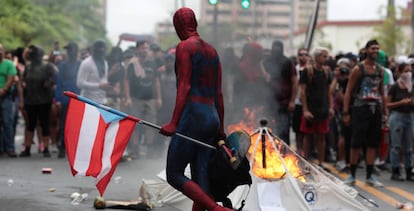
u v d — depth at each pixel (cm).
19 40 3150
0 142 1339
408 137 1104
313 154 1361
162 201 769
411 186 1045
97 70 1236
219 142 627
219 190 635
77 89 1293
